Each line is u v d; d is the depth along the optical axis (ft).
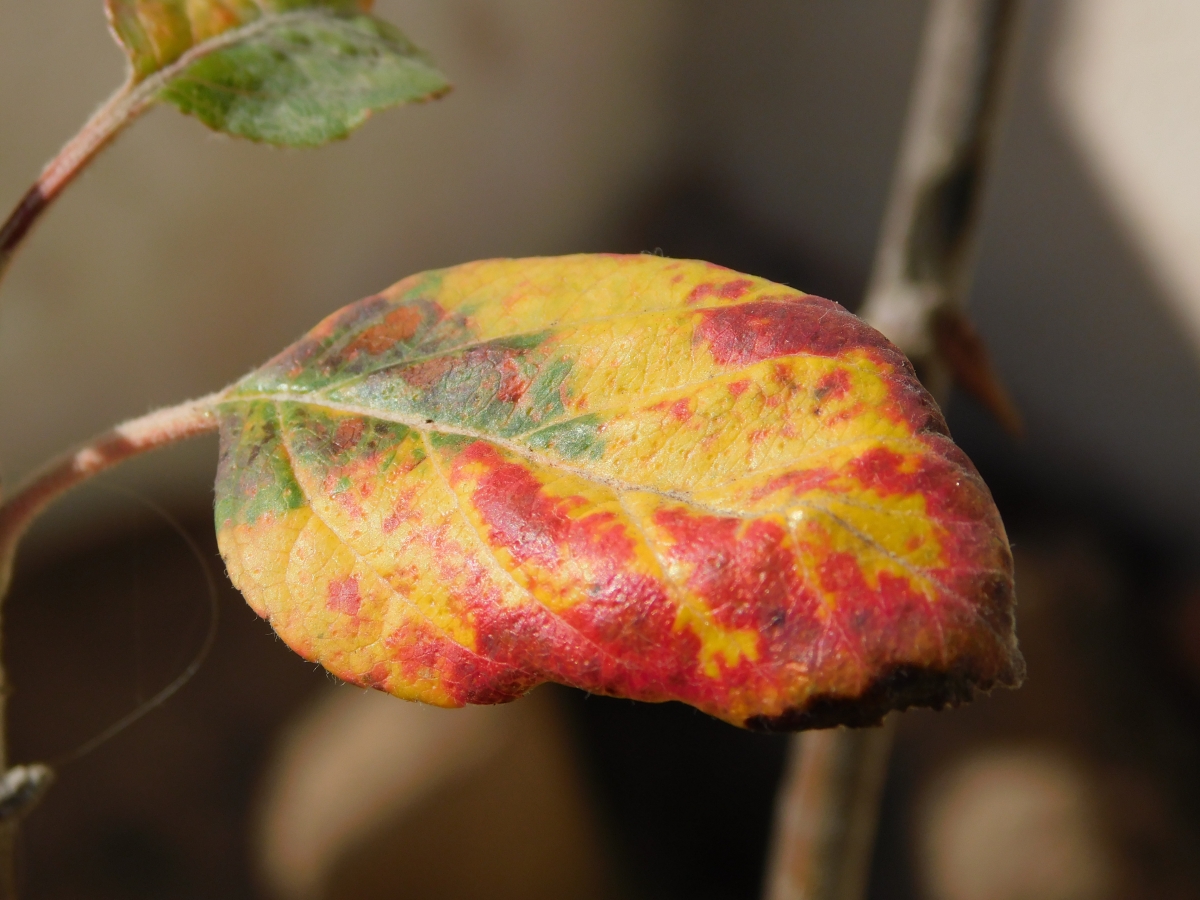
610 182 2.54
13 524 0.54
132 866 1.51
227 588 1.86
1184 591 1.97
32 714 1.63
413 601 0.50
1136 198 1.82
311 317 2.15
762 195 2.54
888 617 0.47
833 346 0.50
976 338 0.67
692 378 0.51
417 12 2.06
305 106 0.58
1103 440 2.06
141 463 1.93
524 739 1.62
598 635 0.48
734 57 2.44
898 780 1.65
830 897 0.71
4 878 0.56
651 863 1.65
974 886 1.53
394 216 2.20
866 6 2.17
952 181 0.66
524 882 1.51
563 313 0.52
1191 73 1.67
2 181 1.69
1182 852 1.54
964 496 0.48
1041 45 1.82
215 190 1.92
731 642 0.48
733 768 1.75
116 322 1.90
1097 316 1.96
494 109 2.26
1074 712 1.71
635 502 0.49
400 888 1.44
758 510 0.48
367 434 0.52
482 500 0.50
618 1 2.32
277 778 1.61
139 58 0.57
